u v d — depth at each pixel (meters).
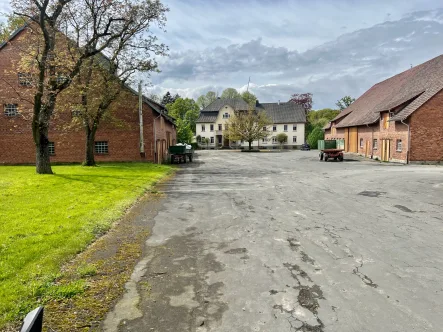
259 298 4.18
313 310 3.89
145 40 21.44
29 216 8.09
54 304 4.00
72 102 21.06
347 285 4.53
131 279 4.74
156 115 26.95
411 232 7.02
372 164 25.73
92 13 18.20
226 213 8.95
